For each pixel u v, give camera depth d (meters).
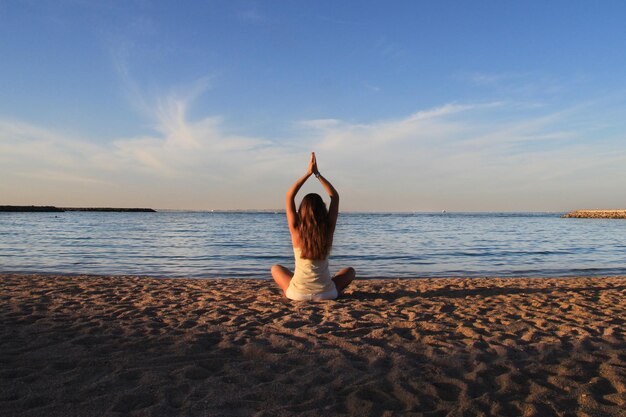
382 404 2.72
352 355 3.64
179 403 2.68
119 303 5.82
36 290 6.70
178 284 7.85
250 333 4.29
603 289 7.44
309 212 5.75
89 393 2.80
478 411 2.65
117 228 35.53
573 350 3.82
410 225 50.25
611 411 2.66
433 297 6.53
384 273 11.43
